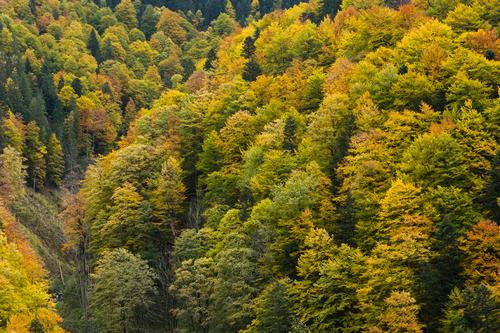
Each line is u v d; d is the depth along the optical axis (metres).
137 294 63.47
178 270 60.00
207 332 59.88
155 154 81.75
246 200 66.69
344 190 58.12
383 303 45.50
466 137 55.91
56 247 102.06
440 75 67.00
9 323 47.03
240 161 78.31
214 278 58.00
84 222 79.88
